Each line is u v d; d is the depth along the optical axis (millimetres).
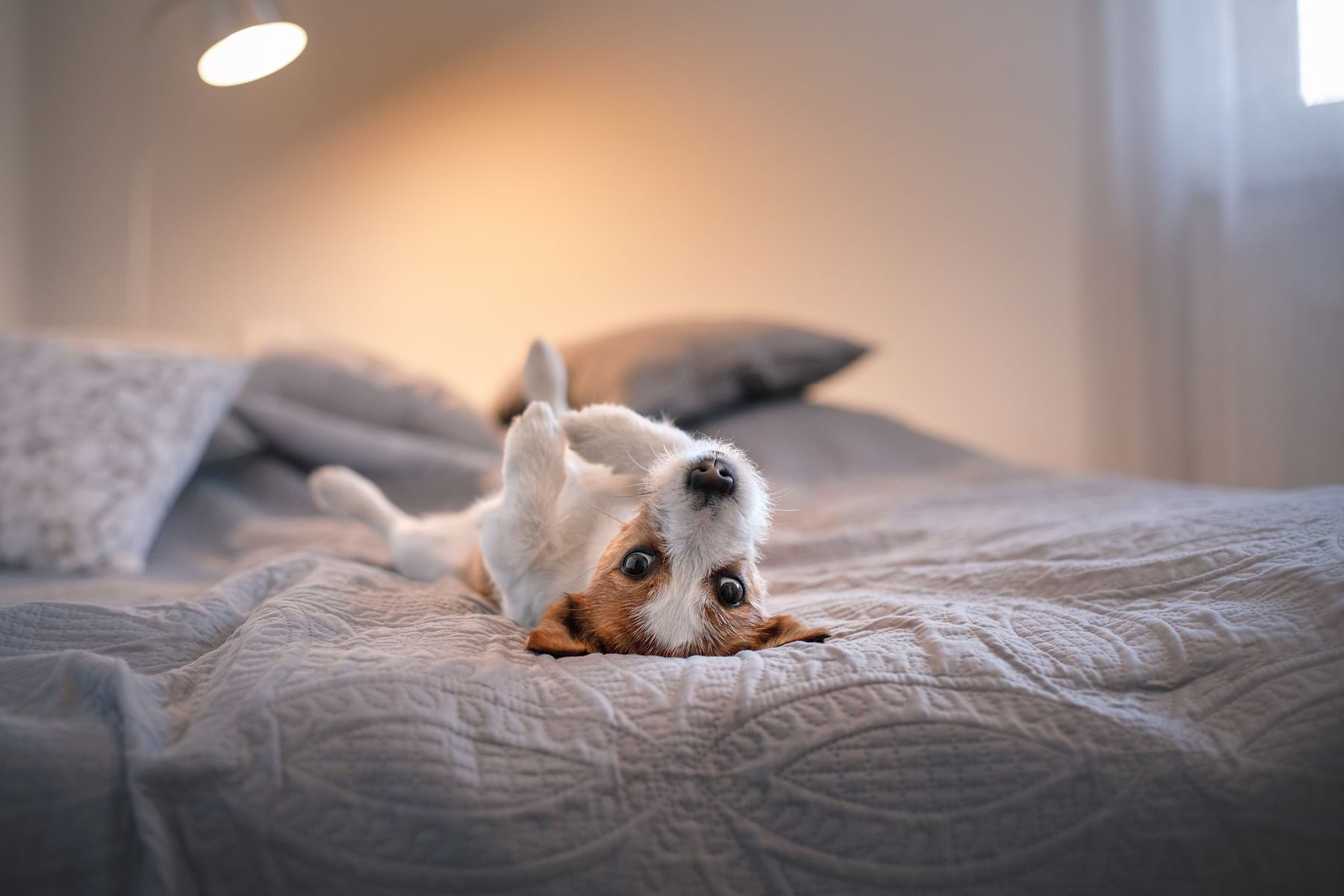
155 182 4285
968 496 2256
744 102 3904
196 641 1217
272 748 893
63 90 4305
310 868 843
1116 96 3449
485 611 1436
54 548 1913
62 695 980
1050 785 871
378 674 980
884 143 3826
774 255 3918
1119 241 3467
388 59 4105
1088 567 1324
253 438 2637
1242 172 3242
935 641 1057
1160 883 837
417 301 4145
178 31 4230
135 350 2361
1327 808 839
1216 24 3271
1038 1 3668
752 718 934
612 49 3959
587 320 4035
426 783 869
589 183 4004
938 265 3809
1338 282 3143
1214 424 3334
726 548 1238
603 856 854
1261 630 1007
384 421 2854
